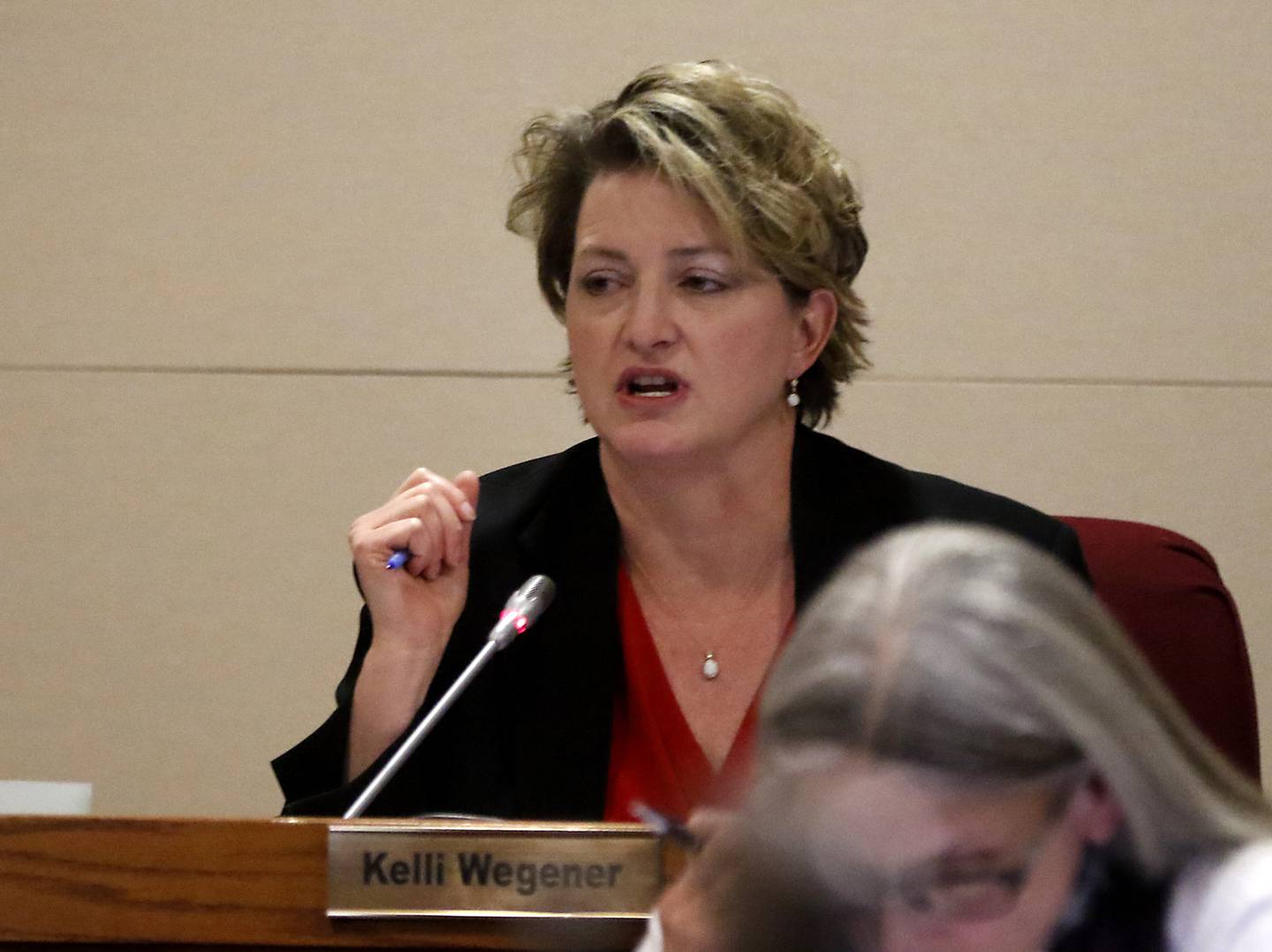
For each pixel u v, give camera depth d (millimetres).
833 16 11141
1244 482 10945
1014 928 2381
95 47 11266
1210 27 11008
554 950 4637
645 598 6863
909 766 2309
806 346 6883
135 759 11062
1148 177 11016
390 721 6484
